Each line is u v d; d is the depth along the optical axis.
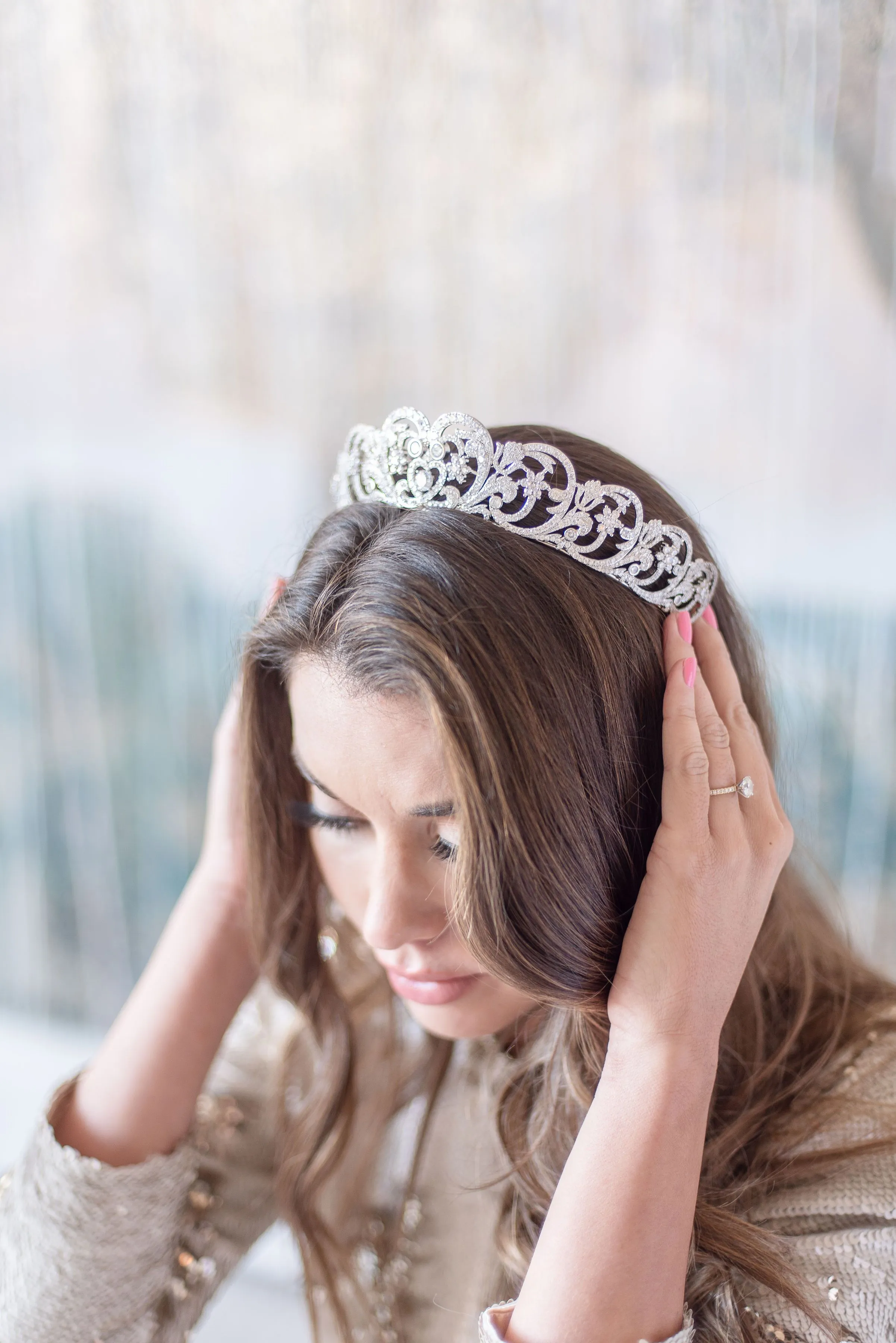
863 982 0.92
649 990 0.69
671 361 1.31
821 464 1.25
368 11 1.38
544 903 0.67
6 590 1.76
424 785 0.67
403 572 0.67
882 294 1.19
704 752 0.71
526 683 0.65
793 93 1.18
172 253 1.56
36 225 1.62
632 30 1.25
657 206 1.28
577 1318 0.62
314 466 1.55
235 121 1.48
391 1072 1.02
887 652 1.26
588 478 0.77
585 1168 0.66
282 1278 1.38
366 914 0.76
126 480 1.67
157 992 0.92
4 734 1.81
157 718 1.74
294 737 0.79
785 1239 0.71
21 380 1.68
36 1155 0.86
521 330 1.39
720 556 1.28
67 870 1.83
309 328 1.51
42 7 1.53
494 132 1.35
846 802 1.32
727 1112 0.81
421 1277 0.97
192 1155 0.90
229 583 1.63
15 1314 0.82
